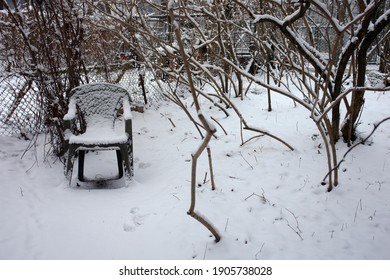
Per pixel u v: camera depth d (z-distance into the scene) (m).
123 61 5.15
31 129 4.27
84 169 3.50
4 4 3.20
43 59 3.50
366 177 3.10
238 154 3.66
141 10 4.64
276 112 4.77
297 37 2.96
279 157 3.51
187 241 2.41
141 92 5.52
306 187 3.01
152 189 3.08
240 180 3.18
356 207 2.73
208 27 5.23
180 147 3.97
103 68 4.86
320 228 2.53
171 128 4.55
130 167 3.14
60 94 3.63
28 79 3.71
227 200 2.89
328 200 2.83
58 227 2.57
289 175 3.21
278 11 4.39
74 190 3.07
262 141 3.86
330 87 3.33
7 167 3.52
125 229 2.56
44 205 2.85
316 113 3.66
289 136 3.92
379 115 4.46
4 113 4.39
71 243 2.41
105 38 4.83
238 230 2.52
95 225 2.60
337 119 3.52
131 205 2.83
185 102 5.33
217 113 4.91
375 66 7.26
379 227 2.52
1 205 2.85
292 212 2.71
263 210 2.75
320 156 3.48
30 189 3.12
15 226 2.59
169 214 2.70
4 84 4.32
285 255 2.28
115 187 3.14
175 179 3.24
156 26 5.66
